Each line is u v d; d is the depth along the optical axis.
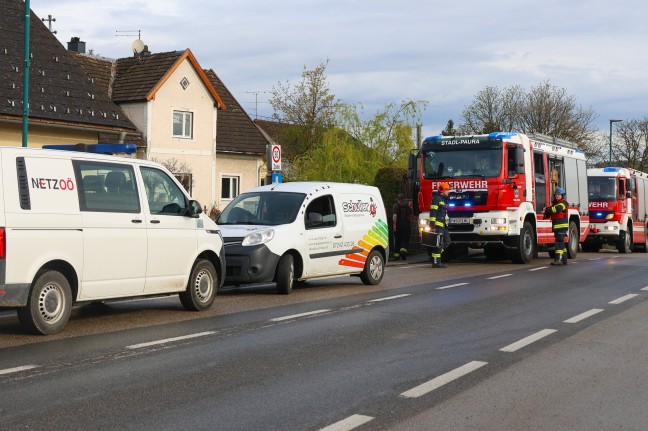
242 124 41.28
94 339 8.91
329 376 7.18
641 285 15.71
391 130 32.09
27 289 8.77
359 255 15.15
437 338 9.27
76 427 5.45
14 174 8.78
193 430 5.43
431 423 5.69
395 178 26.02
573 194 25.58
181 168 35.72
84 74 28.84
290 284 13.60
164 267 10.69
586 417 5.92
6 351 8.15
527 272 19.02
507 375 7.32
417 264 22.14
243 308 11.78
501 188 21.00
